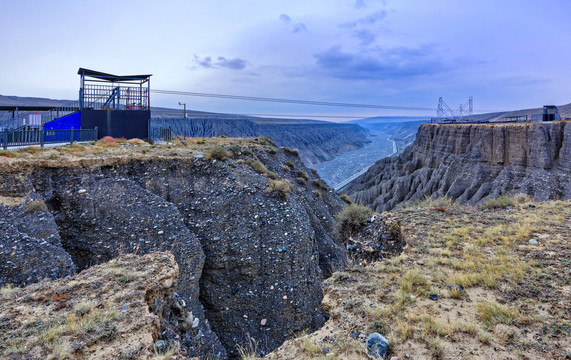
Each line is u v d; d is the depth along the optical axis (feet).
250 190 72.90
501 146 227.81
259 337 52.54
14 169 57.67
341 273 29.45
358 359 18.24
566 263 27.20
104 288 26.02
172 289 29.99
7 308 23.15
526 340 18.51
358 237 48.08
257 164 98.12
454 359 17.40
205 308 55.72
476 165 240.12
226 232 62.34
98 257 51.49
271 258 59.88
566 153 187.42
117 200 60.03
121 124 124.67
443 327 20.06
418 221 41.75
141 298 24.85
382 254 40.04
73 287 26.03
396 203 285.43
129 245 52.75
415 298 23.99
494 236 34.91
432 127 315.99
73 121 120.67
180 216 60.59
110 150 81.56
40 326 20.81
